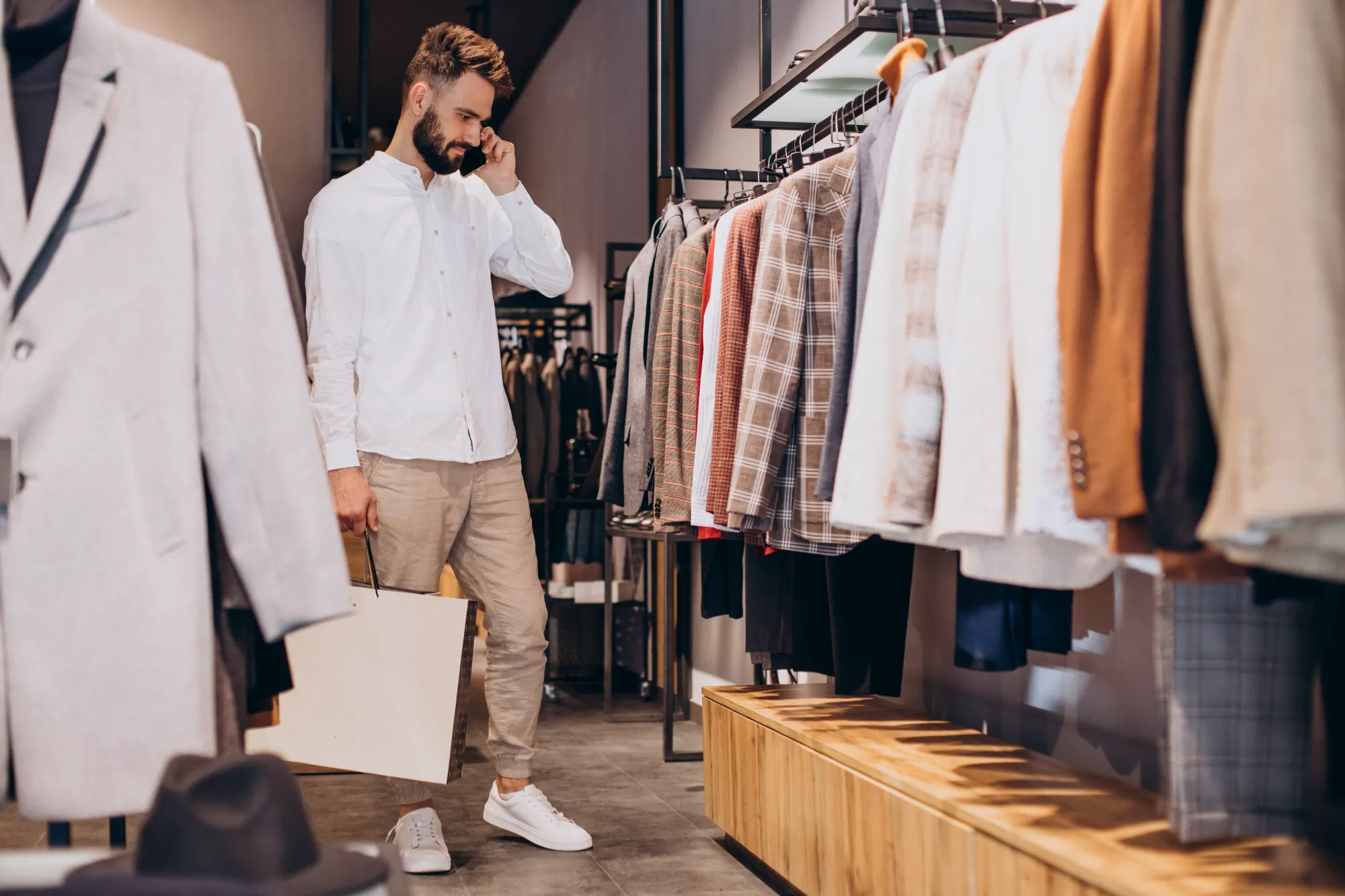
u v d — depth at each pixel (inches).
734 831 93.1
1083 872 48.2
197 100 44.6
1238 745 50.7
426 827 92.7
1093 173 47.5
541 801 99.4
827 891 74.7
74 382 41.3
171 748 40.8
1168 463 40.8
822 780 75.5
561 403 216.4
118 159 42.7
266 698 50.8
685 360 103.7
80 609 40.5
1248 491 34.5
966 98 59.1
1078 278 46.9
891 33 80.2
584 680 205.0
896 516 56.7
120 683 40.7
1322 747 56.9
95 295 41.8
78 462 40.9
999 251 53.4
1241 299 35.5
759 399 81.0
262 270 44.6
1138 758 71.7
